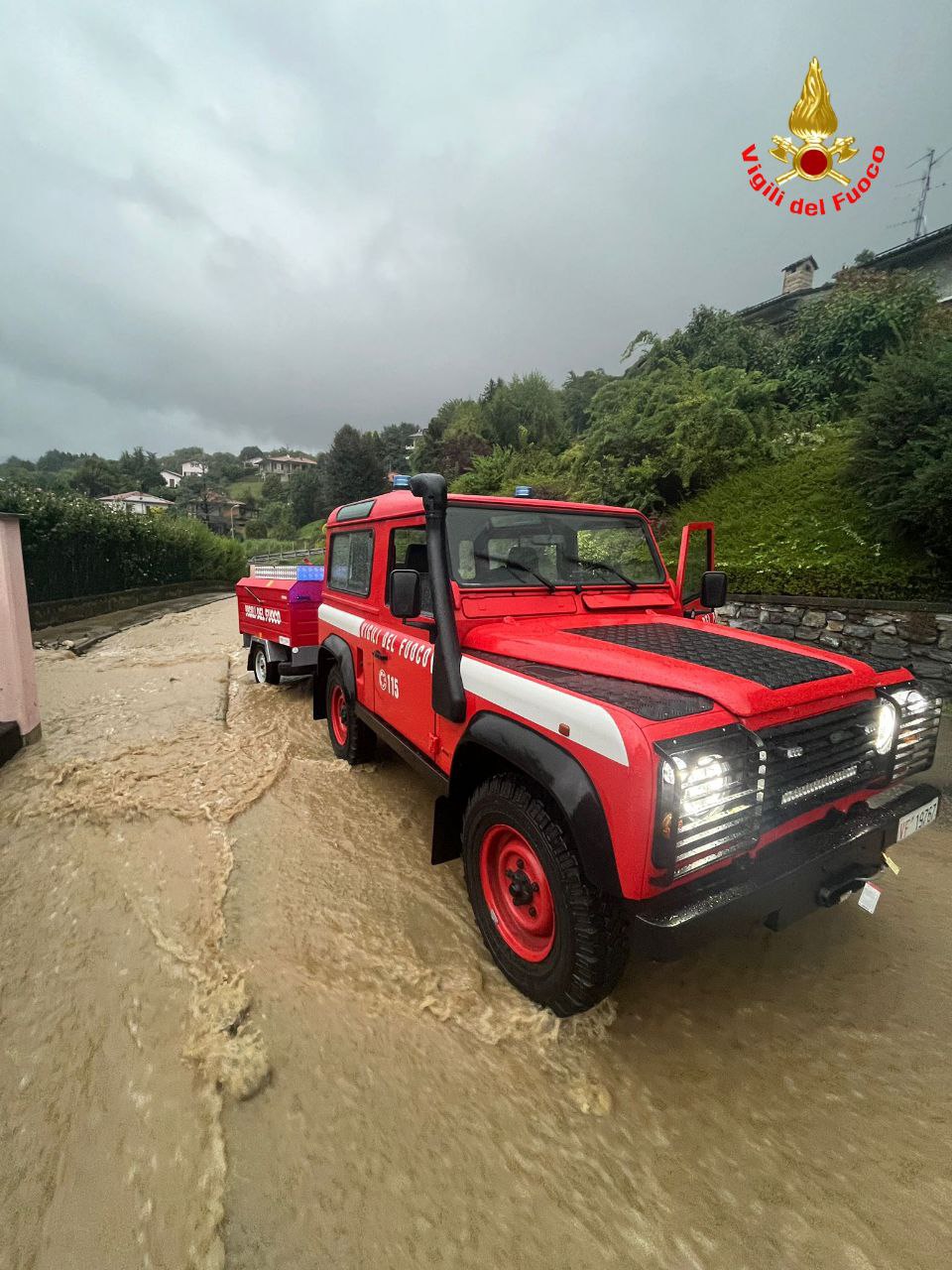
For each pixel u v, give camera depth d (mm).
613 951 2102
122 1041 2268
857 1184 1782
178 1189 1744
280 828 3934
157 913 3049
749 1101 2049
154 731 5875
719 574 3760
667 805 1771
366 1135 1912
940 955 2746
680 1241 1635
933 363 6973
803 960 2713
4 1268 1567
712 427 10016
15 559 5430
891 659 6250
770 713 2146
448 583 2764
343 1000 2459
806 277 18891
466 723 2762
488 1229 1657
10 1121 1967
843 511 7801
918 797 2611
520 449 26344
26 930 2949
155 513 19750
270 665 7023
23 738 5418
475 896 2680
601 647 2619
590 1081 2109
